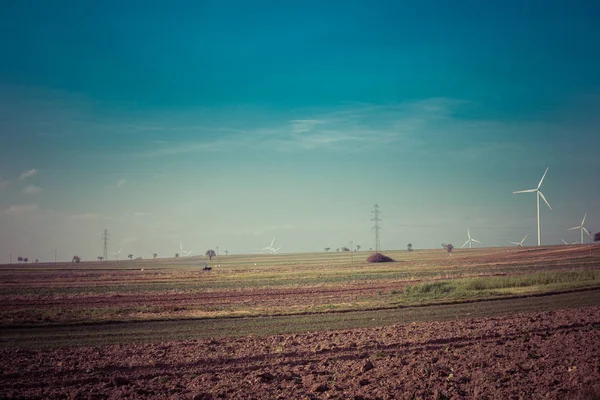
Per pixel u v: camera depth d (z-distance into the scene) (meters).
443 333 28.48
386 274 93.81
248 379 20.08
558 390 16.27
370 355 23.73
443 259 162.25
